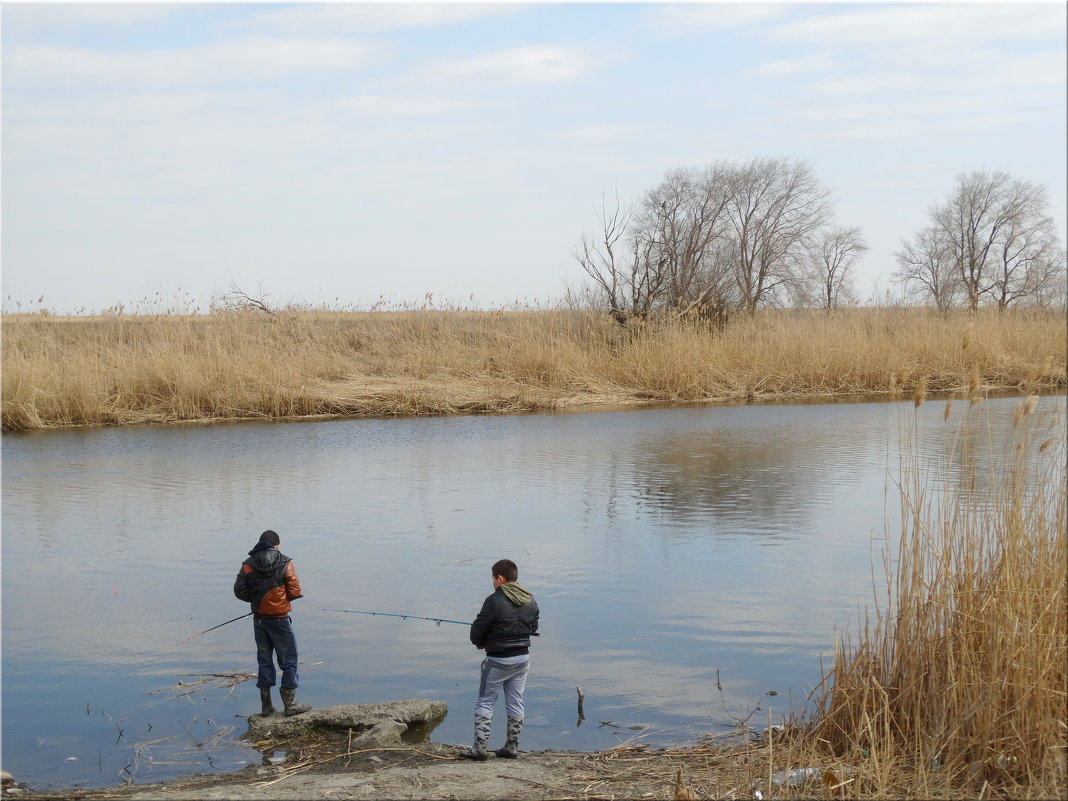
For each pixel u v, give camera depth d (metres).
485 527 13.12
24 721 7.11
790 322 34.50
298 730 6.94
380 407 25.70
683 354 29.72
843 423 23.17
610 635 8.81
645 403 27.91
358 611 9.62
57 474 17.38
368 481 16.56
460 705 7.43
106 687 7.79
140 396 25.30
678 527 13.01
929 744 5.87
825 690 6.67
